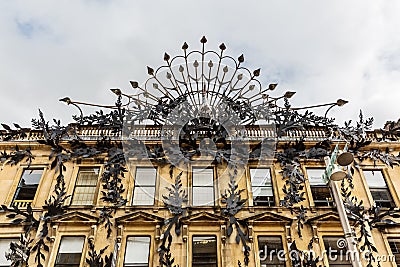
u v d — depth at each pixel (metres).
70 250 18.86
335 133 23.69
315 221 19.36
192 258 18.44
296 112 24.33
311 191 21.39
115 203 20.44
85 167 22.34
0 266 18.48
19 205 20.84
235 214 19.86
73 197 21.08
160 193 21.03
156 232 19.11
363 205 20.67
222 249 18.47
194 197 21.16
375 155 22.86
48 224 19.38
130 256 18.64
